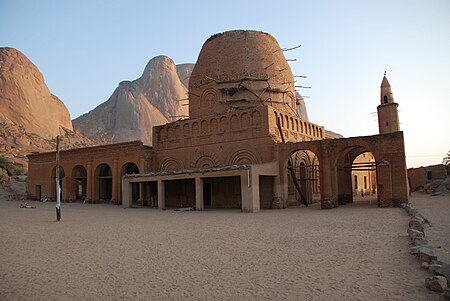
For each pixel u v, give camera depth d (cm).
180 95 14438
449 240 1362
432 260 977
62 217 2748
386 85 4619
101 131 13188
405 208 2605
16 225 2212
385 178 2945
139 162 4225
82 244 1487
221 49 4091
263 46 4116
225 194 3616
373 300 736
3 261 1181
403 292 777
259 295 787
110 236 1694
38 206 4156
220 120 3744
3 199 5472
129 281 921
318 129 4394
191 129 3953
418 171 5944
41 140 9350
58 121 11569
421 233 1328
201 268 1030
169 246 1387
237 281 894
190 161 3916
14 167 7031
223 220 2309
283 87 4119
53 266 1104
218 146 3725
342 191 3722
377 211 2600
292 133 3838
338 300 742
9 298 809
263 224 2019
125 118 12988
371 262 1038
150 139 12356
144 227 2019
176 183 3997
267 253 1205
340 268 986
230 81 3950
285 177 3331
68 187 5012
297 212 2786
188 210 3300
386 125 4522
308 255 1156
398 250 1187
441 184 4894
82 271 1035
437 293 767
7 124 9225
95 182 4722
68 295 824
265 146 3412
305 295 777
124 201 3847
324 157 3145
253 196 2916
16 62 10812
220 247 1338
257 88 3947
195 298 780
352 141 3084
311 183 4000
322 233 1611
